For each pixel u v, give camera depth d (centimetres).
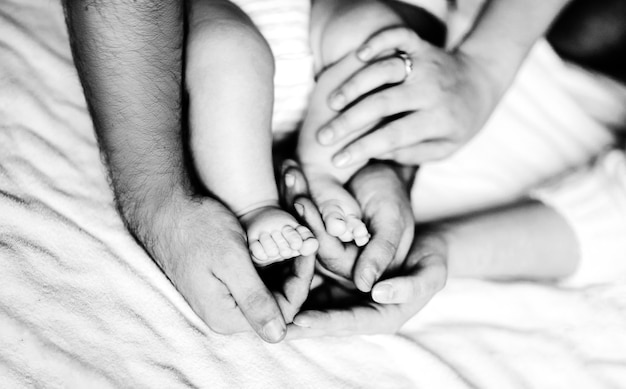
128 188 62
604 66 101
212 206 60
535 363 67
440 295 72
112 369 57
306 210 62
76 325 59
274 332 55
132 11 60
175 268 59
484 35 77
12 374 55
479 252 73
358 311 61
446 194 83
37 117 73
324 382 61
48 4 85
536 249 75
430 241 70
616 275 76
